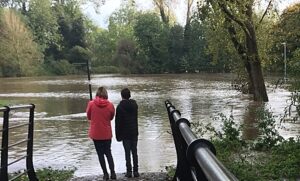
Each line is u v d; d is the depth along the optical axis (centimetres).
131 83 5431
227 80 5744
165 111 2330
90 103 893
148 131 1603
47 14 10100
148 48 8912
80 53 10175
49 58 9806
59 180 888
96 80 6425
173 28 8794
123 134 898
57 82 6162
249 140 1203
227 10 2452
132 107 899
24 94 3975
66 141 1431
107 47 10469
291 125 1623
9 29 8881
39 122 1989
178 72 8762
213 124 1742
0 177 667
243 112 2216
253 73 2838
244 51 2792
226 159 896
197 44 8538
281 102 2750
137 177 892
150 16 8969
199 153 230
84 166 1045
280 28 2488
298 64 971
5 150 670
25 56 9019
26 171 782
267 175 831
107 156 887
